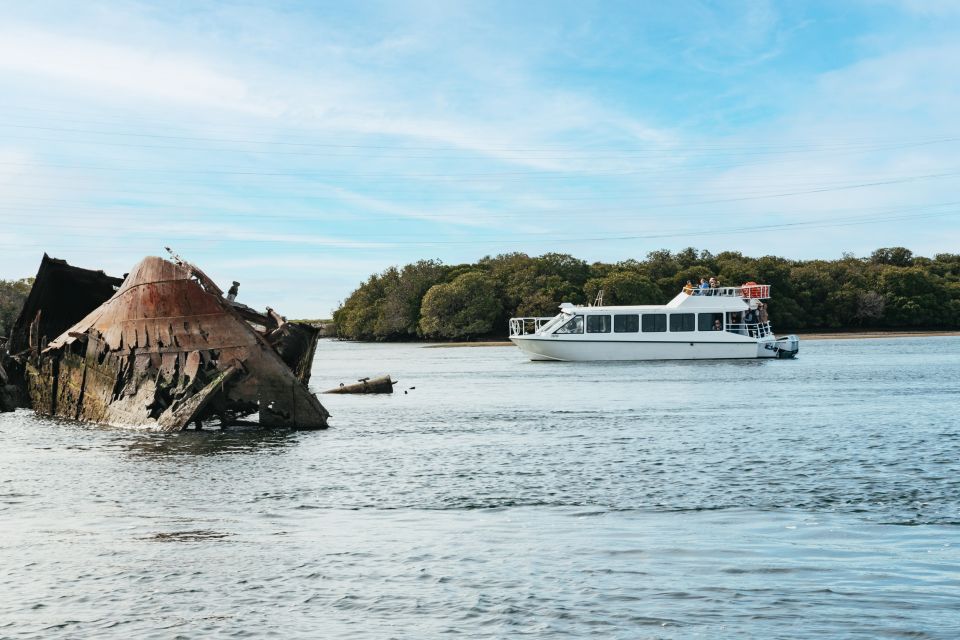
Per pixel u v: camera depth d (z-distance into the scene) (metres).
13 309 117.56
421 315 162.00
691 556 11.67
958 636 8.50
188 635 8.83
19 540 13.02
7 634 8.91
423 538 12.97
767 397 38.91
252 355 28.77
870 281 156.12
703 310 72.88
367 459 21.61
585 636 8.66
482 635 8.73
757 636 8.59
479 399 40.78
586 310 73.88
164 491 17.47
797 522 13.81
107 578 10.86
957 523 13.61
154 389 29.23
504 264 174.00
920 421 28.00
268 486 17.92
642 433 26.14
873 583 10.31
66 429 29.73
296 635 8.80
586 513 14.79
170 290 29.50
